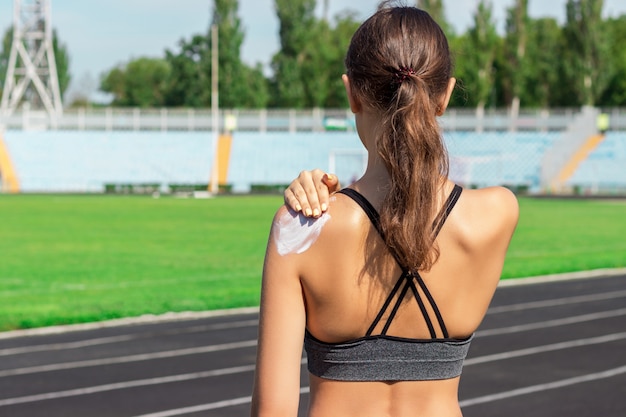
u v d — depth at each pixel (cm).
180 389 792
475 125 5734
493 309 1296
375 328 169
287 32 7031
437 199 171
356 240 167
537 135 5697
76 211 3828
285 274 170
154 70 9612
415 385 171
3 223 3147
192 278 1691
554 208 4197
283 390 168
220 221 3325
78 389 793
